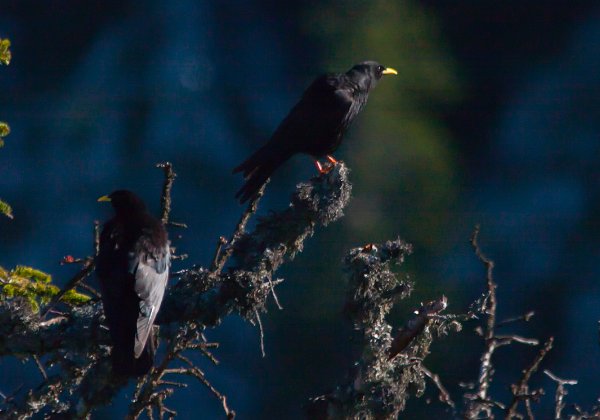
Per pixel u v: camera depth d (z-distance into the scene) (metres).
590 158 33.94
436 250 29.09
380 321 6.14
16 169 35.09
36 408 5.72
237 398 23.47
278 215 6.32
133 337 5.73
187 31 36.97
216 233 31.84
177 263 24.12
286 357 23.78
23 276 6.36
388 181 30.80
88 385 5.73
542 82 36.28
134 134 35.53
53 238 33.09
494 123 35.09
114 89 36.31
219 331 24.00
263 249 6.25
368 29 35.16
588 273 30.30
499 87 36.03
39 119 36.00
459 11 37.12
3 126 6.89
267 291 6.09
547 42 37.03
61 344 5.75
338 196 6.38
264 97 35.91
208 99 35.94
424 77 34.47
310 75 35.62
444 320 6.33
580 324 29.02
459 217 31.28
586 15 37.09
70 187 34.69
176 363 17.73
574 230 31.64
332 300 24.02
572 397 26.31
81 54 37.25
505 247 30.91
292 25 36.47
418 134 31.88
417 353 6.22
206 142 35.12
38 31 37.25
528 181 33.53
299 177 30.00
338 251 25.58
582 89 35.78
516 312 29.62
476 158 34.09
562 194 32.94
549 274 30.30
